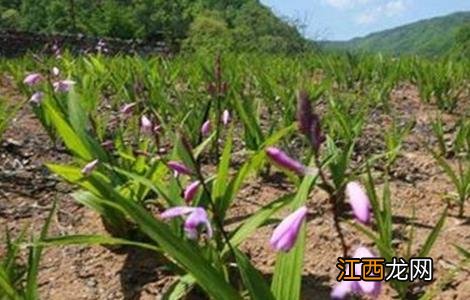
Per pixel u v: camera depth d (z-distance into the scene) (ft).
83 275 2.18
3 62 6.87
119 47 15.75
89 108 3.52
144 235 2.38
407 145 3.79
